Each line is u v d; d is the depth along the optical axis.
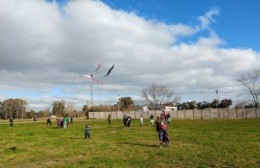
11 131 60.06
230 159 23.23
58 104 188.25
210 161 22.64
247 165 21.03
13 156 27.48
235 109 114.06
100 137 43.34
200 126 62.69
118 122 91.62
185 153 26.45
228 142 33.62
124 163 22.64
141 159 24.08
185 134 44.41
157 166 21.44
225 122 77.69
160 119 31.22
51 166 22.48
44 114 195.62
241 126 59.94
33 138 43.81
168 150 28.52
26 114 195.50
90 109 170.25
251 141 34.19
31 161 24.91
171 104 165.00
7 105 189.50
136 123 80.69
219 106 166.00
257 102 136.62
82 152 28.75
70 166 22.02
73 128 65.94
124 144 34.09
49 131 57.75
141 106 167.50
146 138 40.28
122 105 178.50
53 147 32.97
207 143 33.12
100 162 23.27
